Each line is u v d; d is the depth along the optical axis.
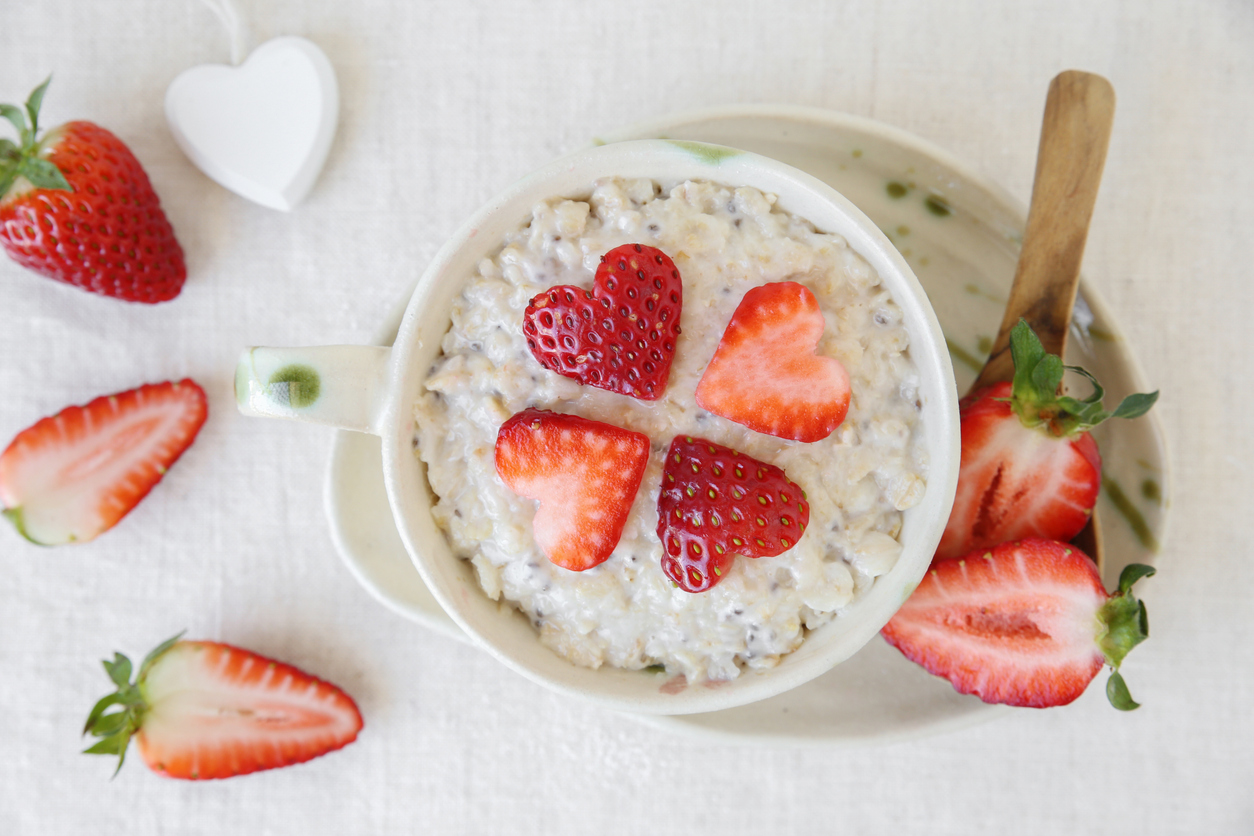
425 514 0.32
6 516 0.40
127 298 0.39
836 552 0.32
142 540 0.40
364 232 0.39
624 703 0.32
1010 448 0.34
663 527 0.31
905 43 0.39
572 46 0.39
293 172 0.39
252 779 0.41
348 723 0.40
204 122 0.39
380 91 0.39
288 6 0.39
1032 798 0.40
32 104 0.37
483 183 0.39
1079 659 0.34
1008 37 0.39
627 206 0.32
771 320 0.31
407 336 0.32
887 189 0.37
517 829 0.40
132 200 0.38
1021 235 0.36
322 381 0.31
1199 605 0.39
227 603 0.40
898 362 0.32
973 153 0.39
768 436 0.32
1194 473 0.39
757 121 0.36
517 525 0.32
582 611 0.32
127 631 0.40
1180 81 0.39
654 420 0.32
